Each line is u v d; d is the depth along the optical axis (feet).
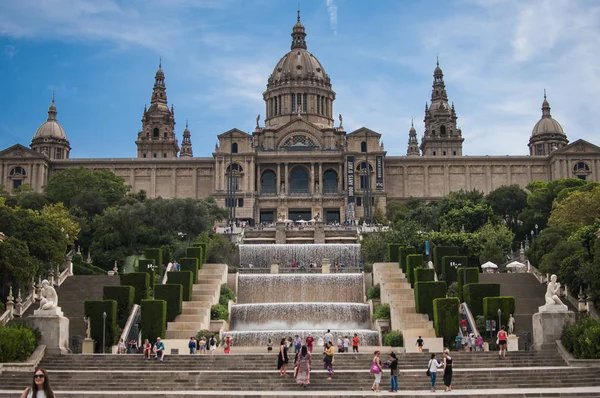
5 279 274.16
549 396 155.84
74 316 268.00
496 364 200.85
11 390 173.37
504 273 321.32
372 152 620.08
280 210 604.08
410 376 178.40
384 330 276.21
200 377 179.63
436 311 245.04
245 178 609.42
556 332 215.10
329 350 178.50
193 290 302.04
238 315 300.20
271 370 188.44
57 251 317.22
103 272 369.30
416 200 597.11
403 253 329.52
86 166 638.53
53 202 526.98
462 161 643.04
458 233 410.93
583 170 628.69
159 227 442.91
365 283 330.95
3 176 620.49
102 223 427.33
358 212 608.19
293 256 406.00
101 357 203.92
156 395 157.48
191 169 639.76
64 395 158.51
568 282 283.18
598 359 193.88
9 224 303.07
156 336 247.91
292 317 299.38
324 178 638.94
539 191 526.57
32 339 204.33
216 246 399.65
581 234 323.16
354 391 168.25
